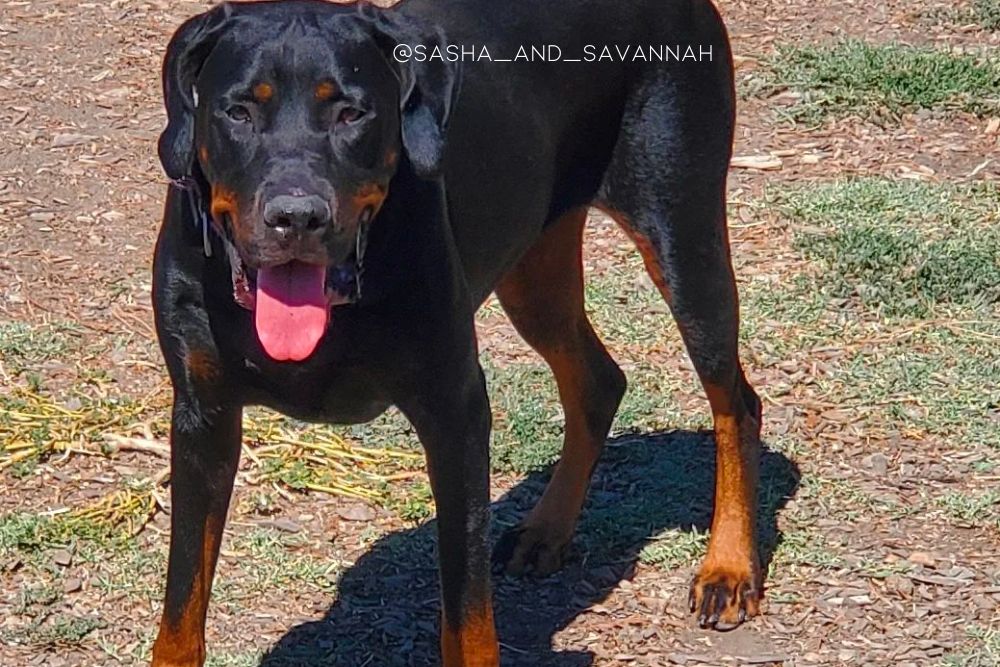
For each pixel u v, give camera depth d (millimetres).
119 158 7898
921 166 8039
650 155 4957
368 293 3912
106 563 5113
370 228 3898
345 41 3820
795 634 4895
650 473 5758
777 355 6422
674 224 4996
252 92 3766
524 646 4863
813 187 7766
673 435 5984
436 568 5180
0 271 6875
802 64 8898
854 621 4922
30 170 7742
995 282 6875
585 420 5273
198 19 3896
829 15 9617
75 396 6020
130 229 7289
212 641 4793
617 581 5172
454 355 4078
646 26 4934
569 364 5266
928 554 5234
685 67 4965
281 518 5406
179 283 3979
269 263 3699
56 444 5680
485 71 4555
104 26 9289
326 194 3688
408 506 5445
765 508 5477
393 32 3910
